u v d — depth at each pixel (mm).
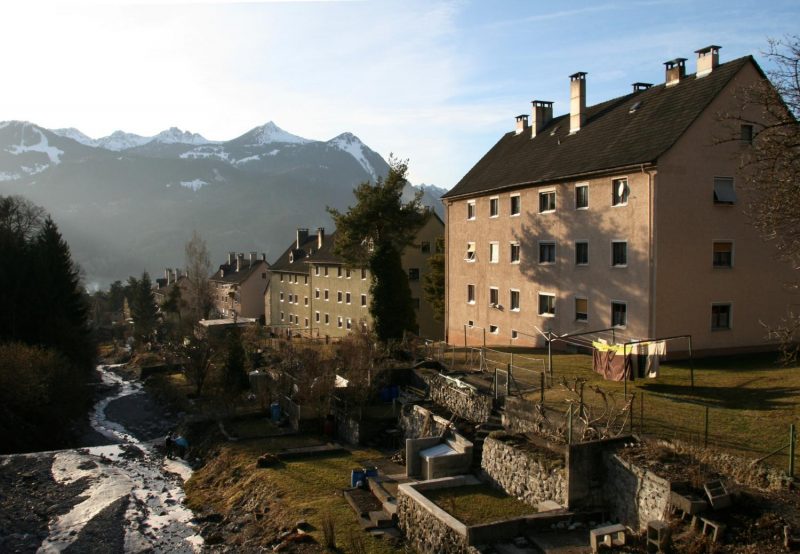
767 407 19297
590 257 32250
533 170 37406
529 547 14406
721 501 12875
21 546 20297
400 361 36250
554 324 35250
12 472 27688
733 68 28672
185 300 94062
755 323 29969
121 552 19656
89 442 35062
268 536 19078
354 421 28719
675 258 28312
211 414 34719
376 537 17734
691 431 17344
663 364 27609
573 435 18109
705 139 28547
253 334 56094
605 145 32719
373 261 41906
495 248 41375
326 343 55188
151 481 26953
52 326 46656
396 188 45062
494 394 24484
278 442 28922
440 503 17422
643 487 14461
